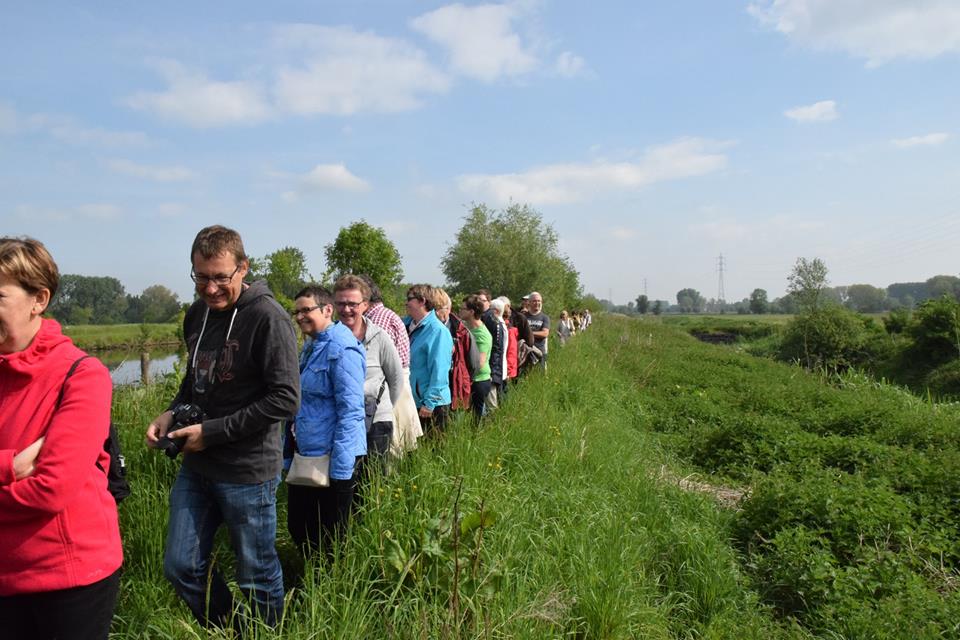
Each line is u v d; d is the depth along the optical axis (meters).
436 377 5.88
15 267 2.16
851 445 8.25
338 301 4.73
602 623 3.61
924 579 4.56
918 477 6.87
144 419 5.29
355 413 3.91
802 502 5.72
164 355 32.19
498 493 4.71
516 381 10.53
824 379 18.98
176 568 2.94
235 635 2.99
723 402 13.09
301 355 4.17
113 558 2.33
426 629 2.95
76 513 2.21
